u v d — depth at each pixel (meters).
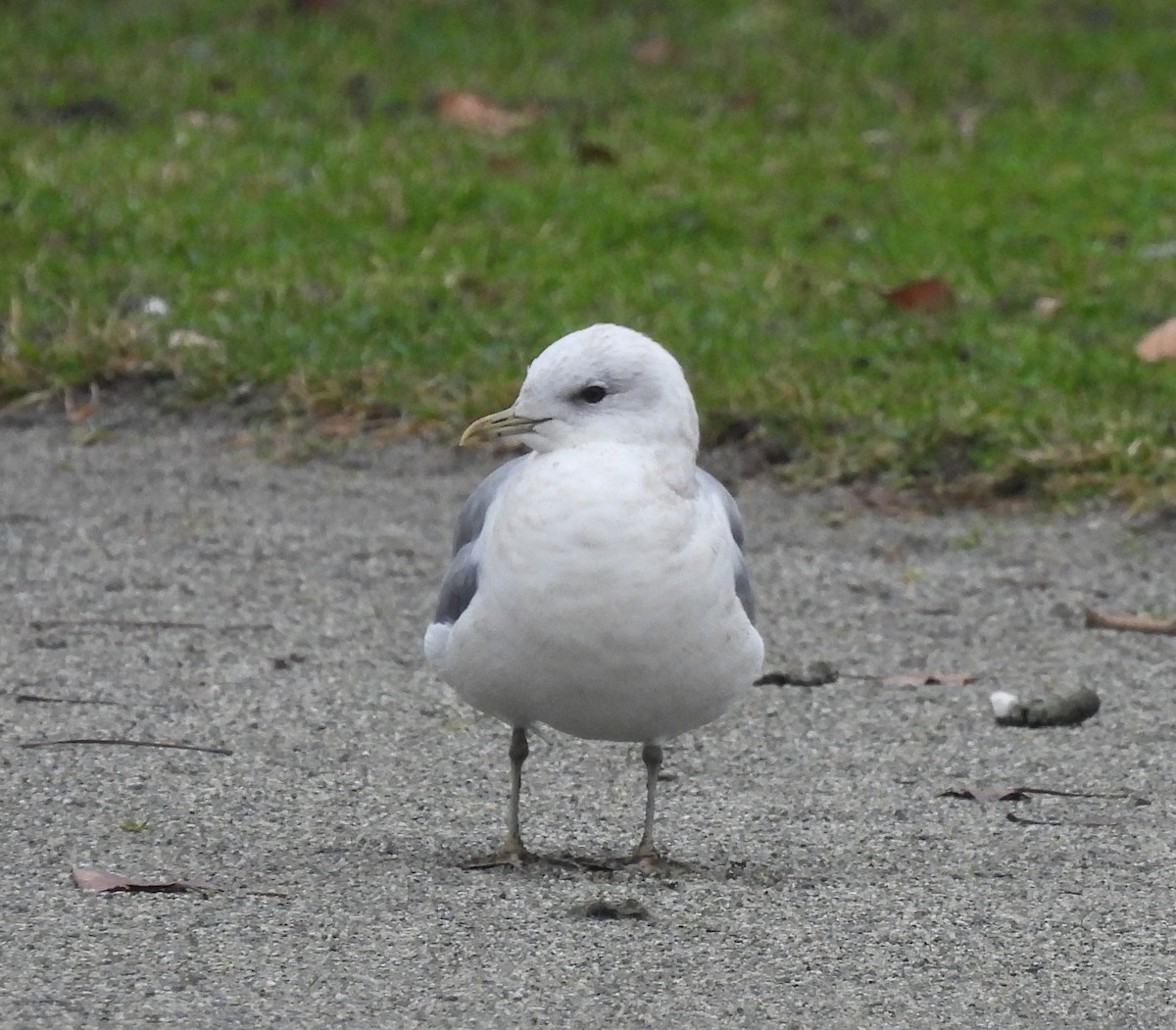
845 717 10.16
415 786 9.02
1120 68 23.19
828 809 8.87
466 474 14.18
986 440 14.08
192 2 23.84
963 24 24.36
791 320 16.12
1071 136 20.89
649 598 7.55
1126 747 9.79
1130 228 18.22
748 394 14.62
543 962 6.96
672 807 8.88
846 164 19.69
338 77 21.83
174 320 15.89
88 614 11.41
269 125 20.25
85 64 21.86
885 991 6.83
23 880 7.65
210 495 13.61
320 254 17.23
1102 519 13.35
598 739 8.23
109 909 7.34
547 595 7.57
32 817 8.38
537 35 23.44
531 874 7.93
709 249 17.62
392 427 14.69
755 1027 6.52
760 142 20.33
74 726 9.59
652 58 22.84
